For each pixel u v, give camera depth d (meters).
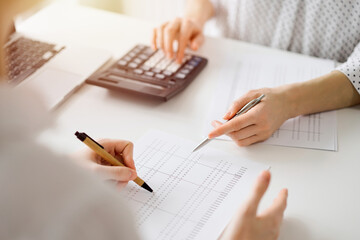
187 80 0.89
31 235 0.34
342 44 1.07
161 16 1.61
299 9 1.08
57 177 0.35
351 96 0.84
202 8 1.15
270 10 1.11
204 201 0.64
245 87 0.90
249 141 0.75
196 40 1.02
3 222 0.34
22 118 0.35
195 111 0.84
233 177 0.68
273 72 0.94
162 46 0.98
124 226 0.38
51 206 0.34
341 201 0.66
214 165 0.71
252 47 1.04
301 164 0.72
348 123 0.81
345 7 1.02
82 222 0.35
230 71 0.95
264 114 0.75
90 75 0.90
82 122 0.81
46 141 0.38
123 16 1.14
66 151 0.39
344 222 0.63
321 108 0.83
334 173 0.71
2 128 0.34
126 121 0.82
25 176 0.34
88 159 0.65
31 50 0.96
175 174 0.69
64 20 1.11
